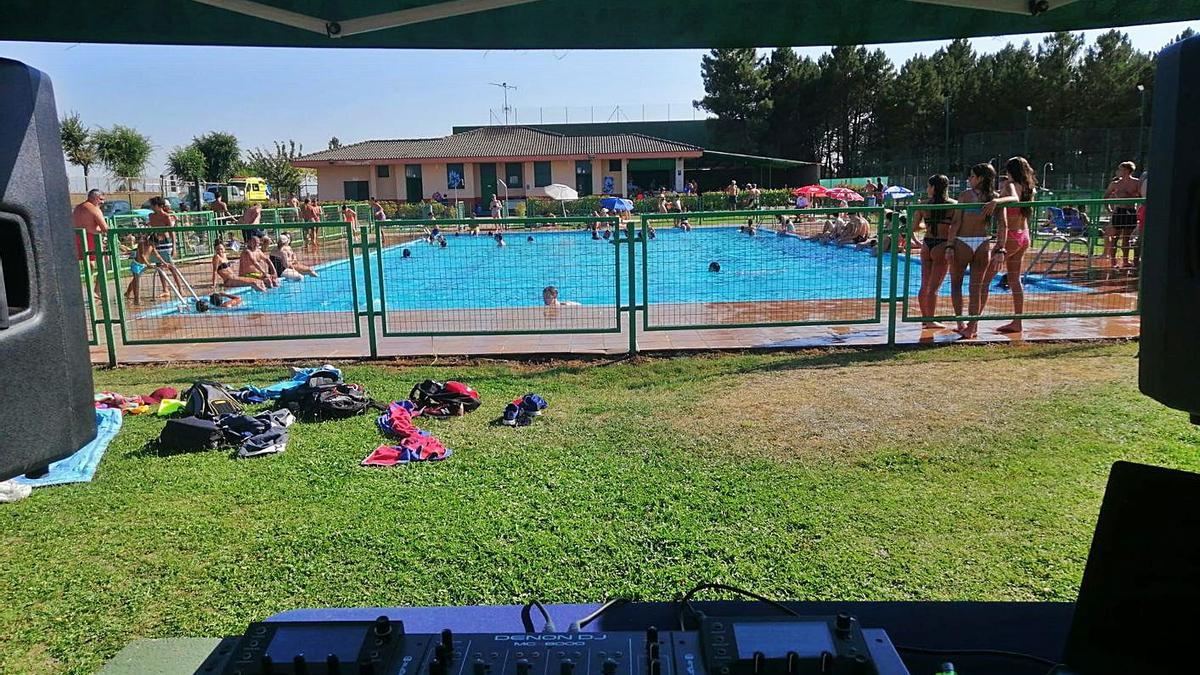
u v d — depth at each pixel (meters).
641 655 1.35
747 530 3.64
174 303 11.67
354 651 1.33
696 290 10.73
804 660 1.25
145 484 4.42
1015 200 7.51
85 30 2.49
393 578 3.25
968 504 3.87
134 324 9.58
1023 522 3.65
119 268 7.72
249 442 4.95
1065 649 1.37
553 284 11.05
